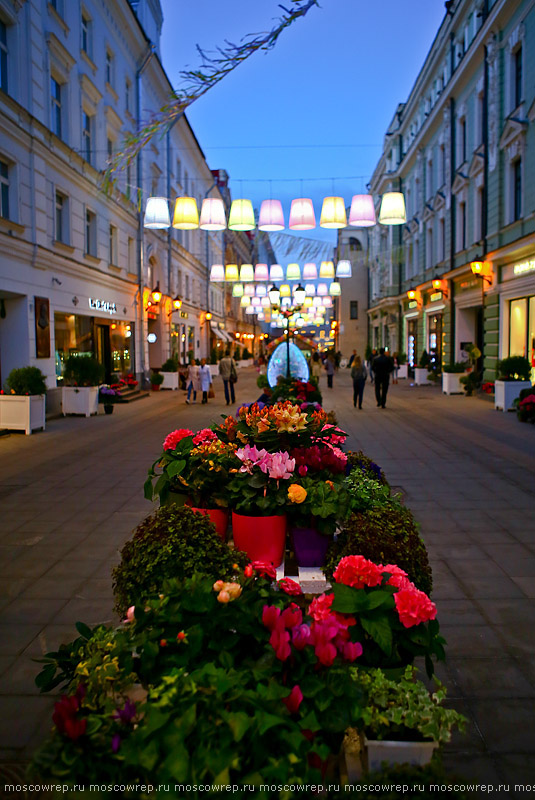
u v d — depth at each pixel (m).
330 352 25.22
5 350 13.00
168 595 2.16
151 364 27.22
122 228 20.94
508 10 16.16
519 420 13.02
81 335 17.19
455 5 21.08
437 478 7.65
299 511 3.24
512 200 16.78
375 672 2.09
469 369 21.00
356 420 13.61
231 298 52.41
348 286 48.72
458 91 21.52
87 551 5.07
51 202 14.24
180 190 29.55
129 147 2.45
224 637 2.04
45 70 13.81
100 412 15.78
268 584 2.39
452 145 22.25
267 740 1.58
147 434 11.87
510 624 3.71
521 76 15.98
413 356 31.14
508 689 3.01
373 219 8.15
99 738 1.63
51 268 14.32
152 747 1.51
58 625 3.73
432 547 5.07
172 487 3.69
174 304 27.20
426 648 2.21
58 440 11.09
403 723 1.95
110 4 18.44
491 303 18.56
